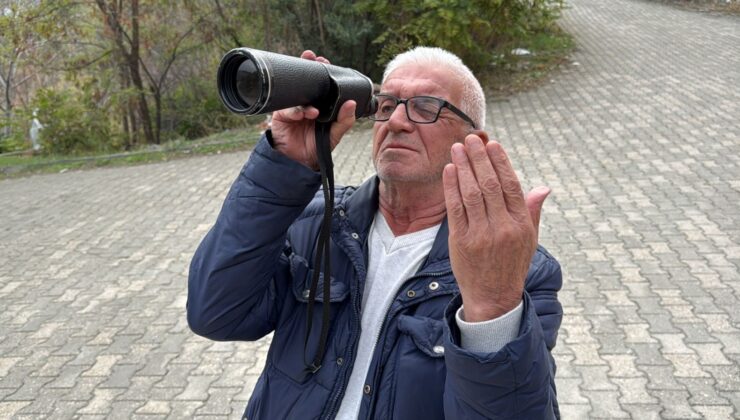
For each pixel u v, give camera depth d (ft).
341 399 4.90
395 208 5.50
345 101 4.11
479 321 3.78
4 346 14.40
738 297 13.52
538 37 47.42
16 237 21.93
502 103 34.86
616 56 42.78
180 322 14.94
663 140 25.58
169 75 48.88
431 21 33.40
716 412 10.19
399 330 4.82
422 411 4.54
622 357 11.84
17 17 40.09
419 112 5.16
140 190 26.71
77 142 41.09
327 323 4.78
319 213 5.69
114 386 12.53
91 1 41.11
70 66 44.62
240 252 4.64
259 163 4.54
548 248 16.72
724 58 39.60
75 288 17.29
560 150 25.72
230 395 11.96
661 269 15.07
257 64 3.39
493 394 3.77
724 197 19.22
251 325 5.24
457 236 3.63
